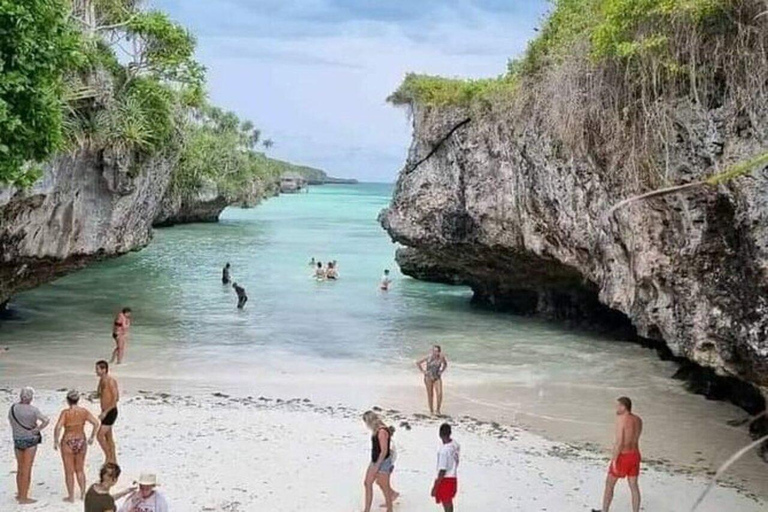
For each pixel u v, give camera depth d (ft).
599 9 57.52
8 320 88.89
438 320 97.76
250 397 61.16
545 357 78.18
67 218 74.43
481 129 87.92
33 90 36.88
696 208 47.11
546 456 49.06
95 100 71.56
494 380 68.59
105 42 74.90
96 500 30.14
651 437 53.88
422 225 98.63
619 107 52.49
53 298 107.14
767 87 40.52
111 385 40.96
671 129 47.32
